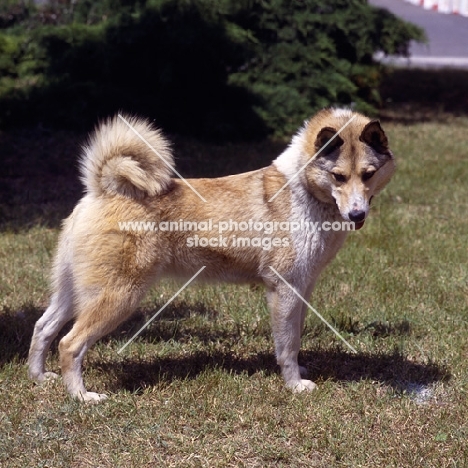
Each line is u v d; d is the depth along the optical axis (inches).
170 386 121.4
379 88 353.7
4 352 128.4
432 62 433.1
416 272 155.5
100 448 109.7
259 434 112.7
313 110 275.7
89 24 275.6
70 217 120.3
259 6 281.9
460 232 173.8
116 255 116.2
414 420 115.6
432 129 290.7
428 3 575.8
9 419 114.0
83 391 118.4
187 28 238.4
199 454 109.3
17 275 150.9
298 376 122.1
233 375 125.0
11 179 202.1
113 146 116.5
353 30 292.7
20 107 242.7
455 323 137.9
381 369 127.9
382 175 118.9
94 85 244.1
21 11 294.8
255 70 279.9
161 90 252.1
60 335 134.8
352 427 114.0
